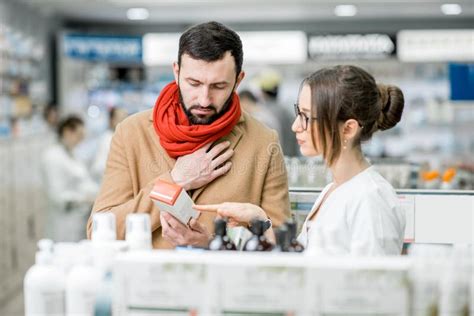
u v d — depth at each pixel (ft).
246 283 5.16
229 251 5.95
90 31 39.40
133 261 5.27
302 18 37.78
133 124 8.67
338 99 6.74
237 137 8.53
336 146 6.88
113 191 8.56
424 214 8.94
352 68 6.91
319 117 6.81
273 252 5.77
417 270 5.16
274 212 8.52
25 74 28.81
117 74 37.27
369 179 6.99
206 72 7.55
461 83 22.95
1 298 22.24
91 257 5.77
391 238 6.77
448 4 32.01
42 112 31.14
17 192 24.61
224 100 7.90
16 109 26.55
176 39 36.68
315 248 5.69
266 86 27.40
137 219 6.37
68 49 35.27
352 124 6.84
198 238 7.40
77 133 23.16
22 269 25.18
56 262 5.64
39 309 5.39
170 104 8.45
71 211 22.97
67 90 36.04
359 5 32.17
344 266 5.10
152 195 7.26
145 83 37.06
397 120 7.63
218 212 7.22
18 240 24.62
